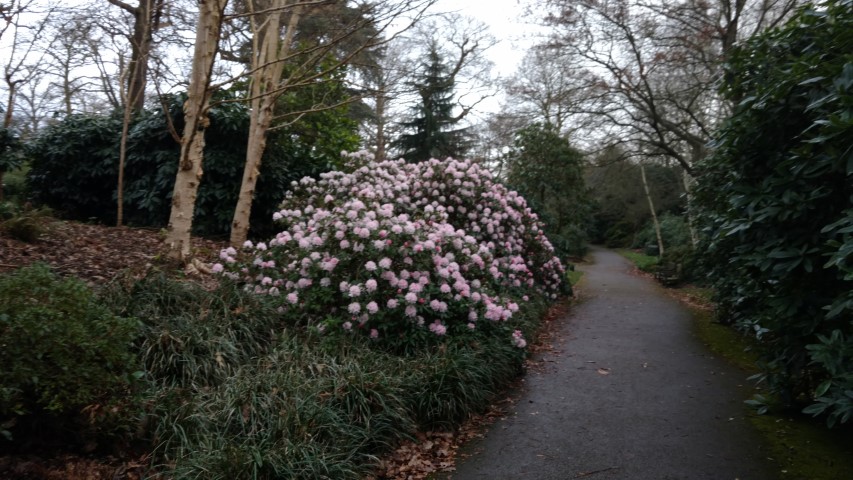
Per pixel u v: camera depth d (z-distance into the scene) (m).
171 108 10.10
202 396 3.98
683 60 14.50
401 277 5.41
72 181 10.99
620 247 36.66
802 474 3.76
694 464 3.96
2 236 6.88
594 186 22.94
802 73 4.09
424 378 4.76
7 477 3.11
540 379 6.18
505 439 4.51
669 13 14.47
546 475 3.87
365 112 20.33
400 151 26.22
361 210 6.11
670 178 28.20
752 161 4.89
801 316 4.24
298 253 5.80
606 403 5.36
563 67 16.56
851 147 3.44
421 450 4.25
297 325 5.36
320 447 3.61
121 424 3.45
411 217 7.59
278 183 10.88
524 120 19.75
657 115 15.22
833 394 3.55
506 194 10.30
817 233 4.05
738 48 5.25
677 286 15.66
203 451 3.41
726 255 6.93
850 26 4.02
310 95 11.59
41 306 3.20
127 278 5.11
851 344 3.46
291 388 4.03
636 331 9.02
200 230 10.30
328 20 9.66
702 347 7.81
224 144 10.56
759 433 4.50
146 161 10.69
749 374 6.36
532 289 10.09
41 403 3.25
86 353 3.26
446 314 5.60
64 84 15.21
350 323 5.17
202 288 5.46
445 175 9.09
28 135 13.91
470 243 6.64
